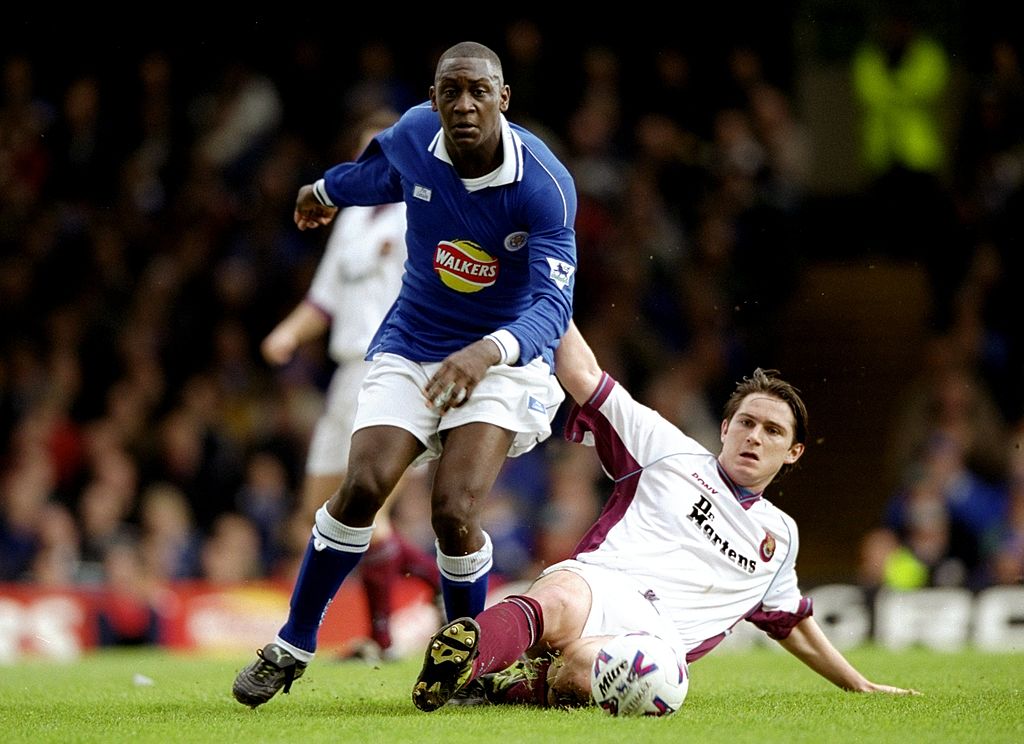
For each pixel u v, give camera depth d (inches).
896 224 2241.6
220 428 1836.9
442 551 654.5
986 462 2001.7
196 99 2161.7
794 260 2186.3
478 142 634.2
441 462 652.7
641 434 730.2
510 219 652.7
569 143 2155.5
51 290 1996.8
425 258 674.2
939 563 1728.6
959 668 956.6
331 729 581.9
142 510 1743.4
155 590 1466.5
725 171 2155.5
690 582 711.1
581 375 728.3
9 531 1660.9
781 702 702.5
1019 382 2101.4
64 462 1808.6
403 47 2279.8
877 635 1407.5
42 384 1893.5
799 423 730.2
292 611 665.0
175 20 2178.9
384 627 1020.5
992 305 2153.1
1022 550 1753.2
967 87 2324.1
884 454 2315.5
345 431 1037.8
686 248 2123.5
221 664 1091.3
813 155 2474.2
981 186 2220.7
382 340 690.2
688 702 699.4
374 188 711.1
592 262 2044.8
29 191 2052.2
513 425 661.3
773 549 730.8
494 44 2297.0
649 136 2186.3
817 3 2436.0
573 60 2263.8
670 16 2314.2
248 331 2003.0
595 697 628.4
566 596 666.2
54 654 1402.6
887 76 2255.2
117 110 2113.7
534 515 1753.2
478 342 619.2
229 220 2065.7
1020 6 2309.3
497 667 636.1
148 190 2075.5
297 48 2199.8
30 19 2128.4
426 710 631.2
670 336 2062.0
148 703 723.4
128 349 1943.9
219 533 1710.1
